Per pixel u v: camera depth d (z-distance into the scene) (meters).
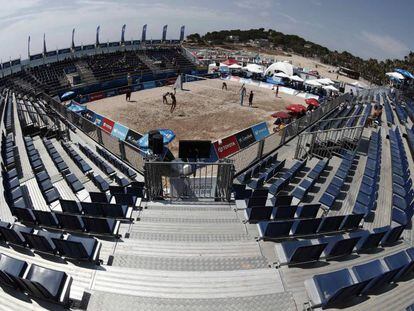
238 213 9.66
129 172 13.78
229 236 8.38
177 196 10.57
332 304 5.83
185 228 8.69
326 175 14.00
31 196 11.02
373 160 14.18
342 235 8.34
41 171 12.54
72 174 12.30
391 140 17.88
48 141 16.88
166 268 6.92
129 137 19.09
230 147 16.89
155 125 26.91
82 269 6.50
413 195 11.48
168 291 6.00
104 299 5.73
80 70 43.03
